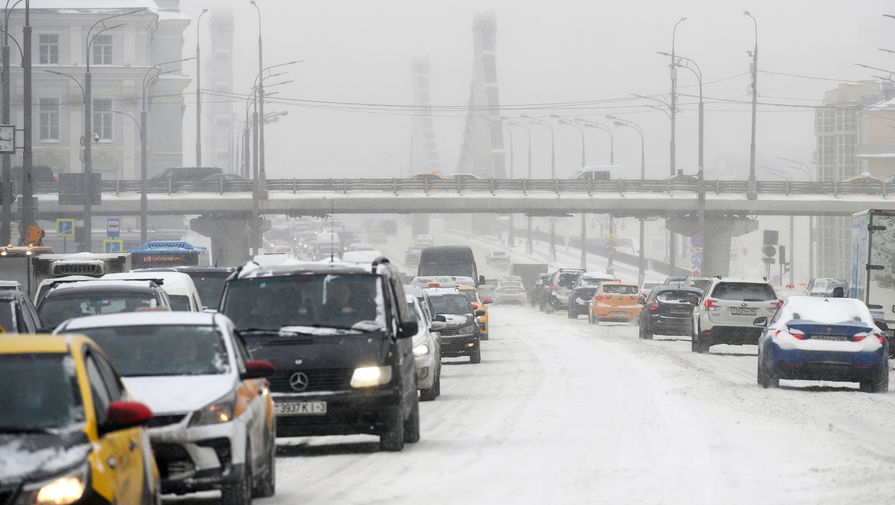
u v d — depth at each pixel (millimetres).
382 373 36406
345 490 30141
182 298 59562
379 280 38188
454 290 84188
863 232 82562
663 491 28969
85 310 53219
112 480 18469
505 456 36031
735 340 84188
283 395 36125
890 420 45156
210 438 26219
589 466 33469
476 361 80500
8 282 58188
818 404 51000
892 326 81312
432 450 37844
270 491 29531
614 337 105938
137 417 19172
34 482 17578
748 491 28891
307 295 37938
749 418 44969
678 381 61562
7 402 19250
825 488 29266
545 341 102812
